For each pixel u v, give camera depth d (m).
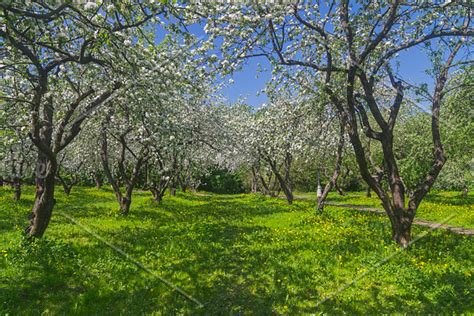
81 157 17.67
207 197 31.06
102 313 5.80
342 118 10.26
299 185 45.34
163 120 11.20
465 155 14.81
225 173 42.75
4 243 8.95
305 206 21.98
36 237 8.99
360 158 10.20
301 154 20.59
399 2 8.75
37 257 7.75
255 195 34.69
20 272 7.00
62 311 5.81
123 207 14.83
